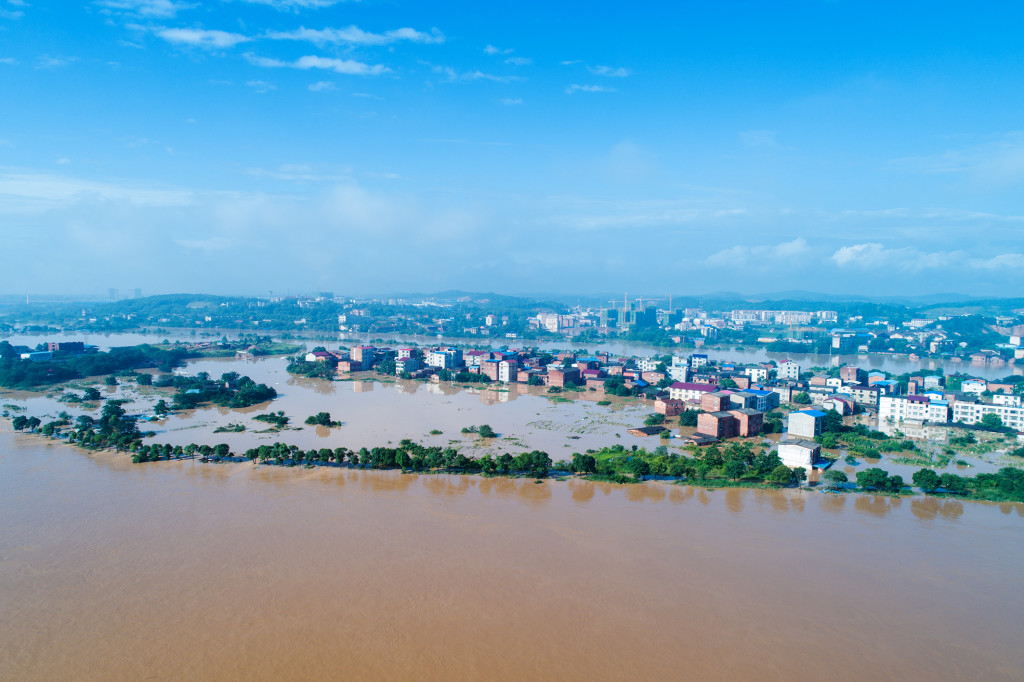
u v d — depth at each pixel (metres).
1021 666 77.19
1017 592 95.25
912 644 81.50
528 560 104.00
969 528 120.62
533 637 81.94
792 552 108.50
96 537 112.19
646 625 84.94
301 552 106.25
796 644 81.06
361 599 90.88
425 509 128.00
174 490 138.88
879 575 100.25
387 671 74.88
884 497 139.00
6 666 75.50
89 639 81.06
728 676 74.62
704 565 103.00
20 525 117.69
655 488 144.50
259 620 85.38
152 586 94.44
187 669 75.06
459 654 78.31
